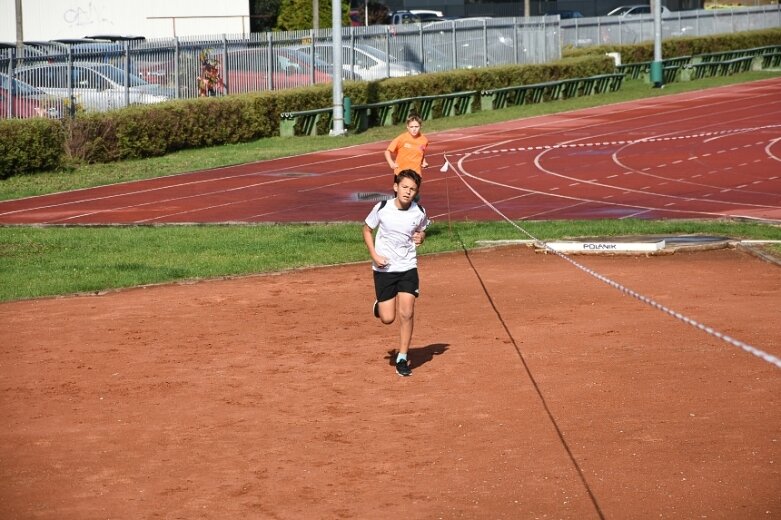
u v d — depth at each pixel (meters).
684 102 55.44
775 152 35.84
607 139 41.41
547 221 24.08
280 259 20.19
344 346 13.59
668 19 80.62
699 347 12.80
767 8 91.44
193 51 46.16
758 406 10.38
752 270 18.11
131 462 9.44
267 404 11.10
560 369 12.07
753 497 8.15
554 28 68.56
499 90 55.31
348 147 41.34
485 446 9.53
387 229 11.84
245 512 8.21
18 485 8.96
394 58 56.22
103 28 73.25
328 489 8.64
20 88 39.19
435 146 40.97
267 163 37.22
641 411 10.38
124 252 21.45
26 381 12.29
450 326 14.56
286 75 50.75
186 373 12.44
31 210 28.39
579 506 8.11
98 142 37.75
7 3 72.19
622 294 16.31
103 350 13.71
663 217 24.81
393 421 10.38
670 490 8.35
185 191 31.12
